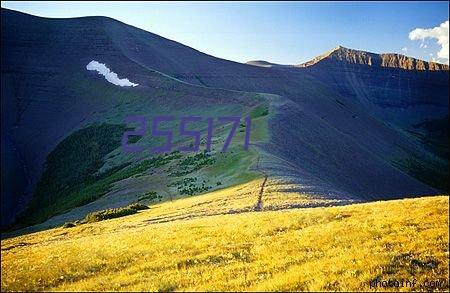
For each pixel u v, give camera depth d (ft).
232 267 48.19
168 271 48.57
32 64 609.83
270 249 55.06
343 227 64.39
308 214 76.64
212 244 60.18
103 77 556.92
